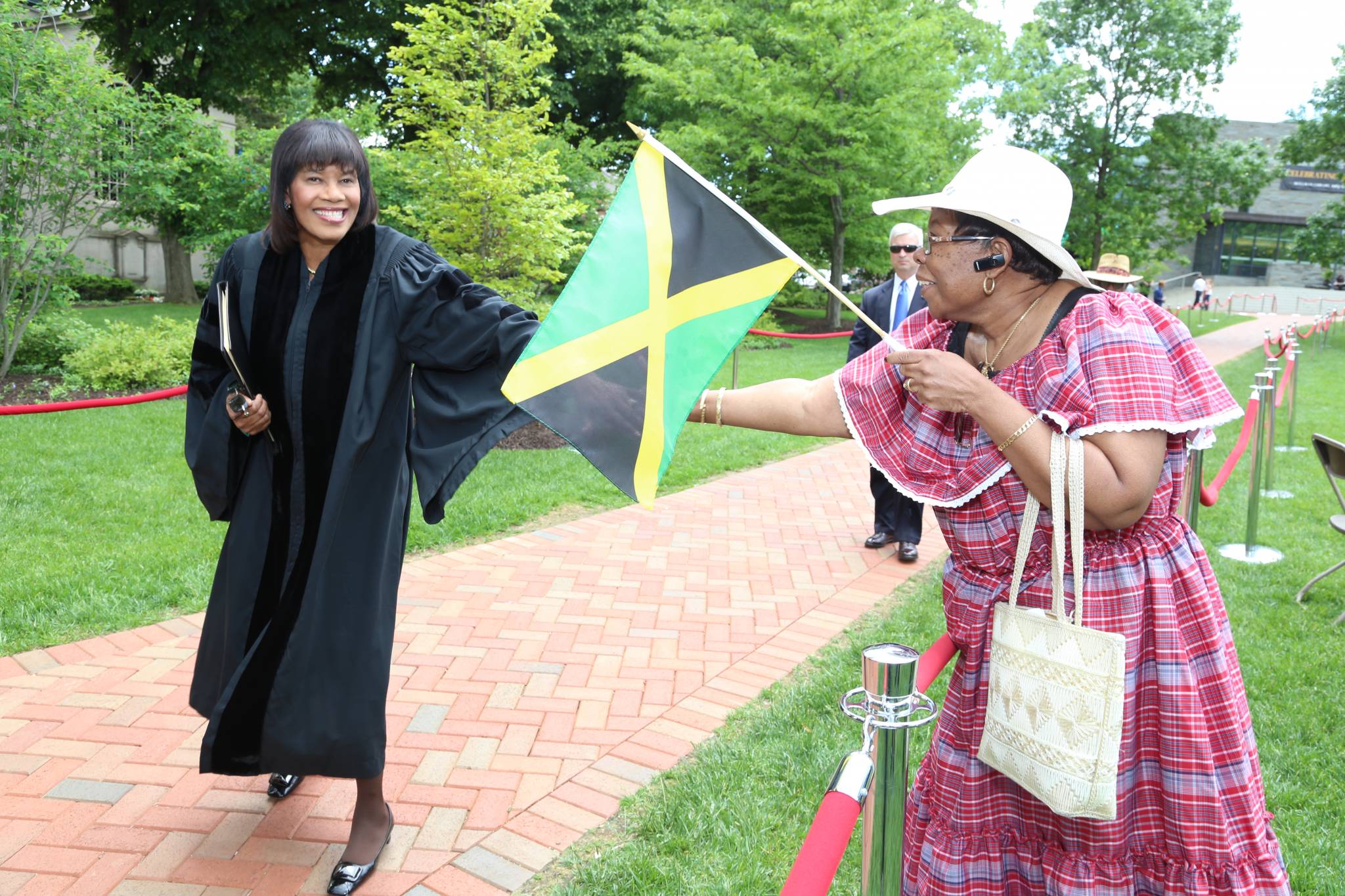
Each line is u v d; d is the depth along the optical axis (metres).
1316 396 13.82
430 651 4.21
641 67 19.45
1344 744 3.49
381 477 2.54
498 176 8.87
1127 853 1.74
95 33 19.67
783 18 19.56
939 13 21.77
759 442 9.25
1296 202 49.66
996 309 1.75
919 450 1.85
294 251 2.53
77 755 3.26
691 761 3.36
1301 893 2.67
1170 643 1.68
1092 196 23.44
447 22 9.90
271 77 22.45
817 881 1.22
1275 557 5.88
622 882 2.64
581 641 4.38
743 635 4.53
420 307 2.47
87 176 10.03
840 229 21.59
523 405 1.87
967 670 1.85
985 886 1.83
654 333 1.95
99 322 16.28
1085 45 22.83
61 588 4.59
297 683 2.45
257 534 2.54
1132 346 1.60
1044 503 1.62
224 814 2.96
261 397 2.48
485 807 3.04
